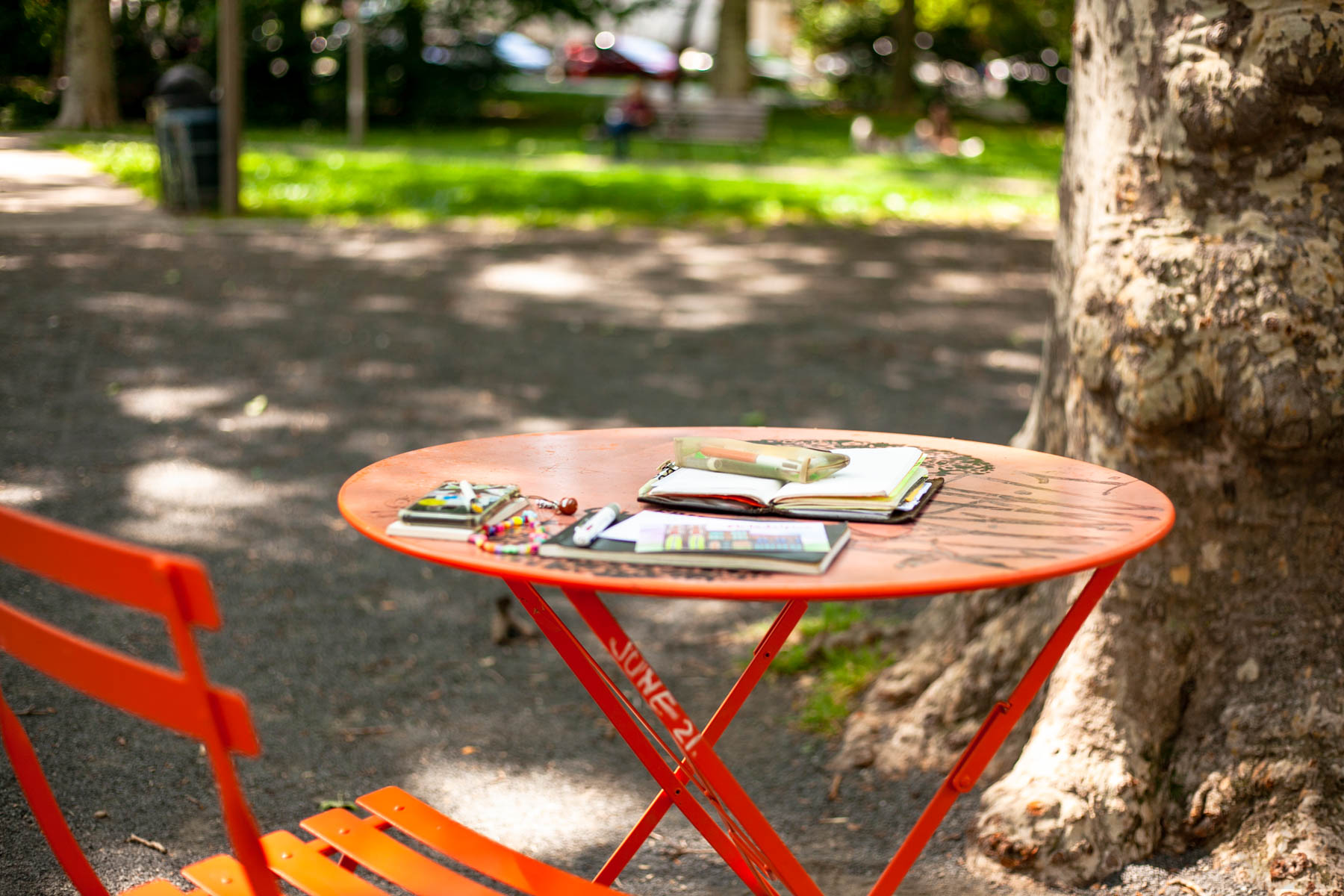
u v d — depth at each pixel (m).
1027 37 36.44
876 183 18.48
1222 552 2.79
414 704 3.61
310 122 24.97
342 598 4.36
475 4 25.45
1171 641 2.85
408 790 3.11
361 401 6.86
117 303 8.91
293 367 7.55
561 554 1.74
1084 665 2.90
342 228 13.05
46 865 2.65
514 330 8.88
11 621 1.58
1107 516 2.01
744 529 1.82
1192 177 2.70
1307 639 2.76
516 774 3.23
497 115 28.55
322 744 3.33
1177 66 2.68
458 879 1.86
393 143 21.83
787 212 15.43
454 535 1.84
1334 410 2.59
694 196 15.83
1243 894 2.57
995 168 22.27
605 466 2.40
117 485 5.33
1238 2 2.60
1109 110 2.85
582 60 38.53
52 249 10.78
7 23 8.10
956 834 2.88
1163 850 2.74
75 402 6.55
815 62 43.78
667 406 6.96
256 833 1.41
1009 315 10.09
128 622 4.02
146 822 2.87
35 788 1.68
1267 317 2.61
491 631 4.18
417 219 13.83
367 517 1.96
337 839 1.96
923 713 3.28
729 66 28.44
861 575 1.65
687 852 2.86
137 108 12.86
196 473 5.56
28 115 8.53
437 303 9.66
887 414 6.95
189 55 13.71
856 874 2.72
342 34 24.59
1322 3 2.54
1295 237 2.63
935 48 37.75
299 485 5.47
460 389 7.21
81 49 9.07
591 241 13.02
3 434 5.92
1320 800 2.64
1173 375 2.69
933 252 13.18
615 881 2.61
